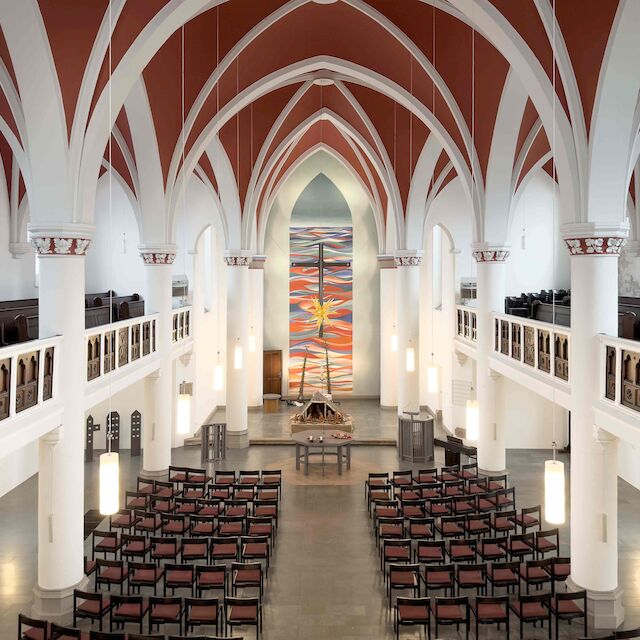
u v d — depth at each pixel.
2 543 12.67
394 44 13.55
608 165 9.23
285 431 21.67
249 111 17.88
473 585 9.70
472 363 20.39
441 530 11.78
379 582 10.93
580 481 9.79
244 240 19.72
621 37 8.16
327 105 19.05
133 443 19.05
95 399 11.40
